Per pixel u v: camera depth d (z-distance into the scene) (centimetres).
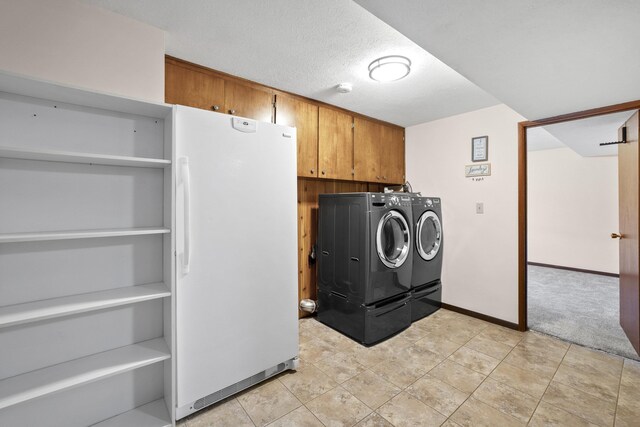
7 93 136
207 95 224
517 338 272
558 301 378
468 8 117
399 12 120
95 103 151
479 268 319
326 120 301
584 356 238
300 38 186
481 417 171
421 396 189
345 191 355
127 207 167
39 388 128
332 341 264
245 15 163
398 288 280
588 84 189
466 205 331
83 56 152
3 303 135
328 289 296
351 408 178
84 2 152
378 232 262
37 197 143
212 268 171
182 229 159
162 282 177
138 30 168
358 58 211
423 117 349
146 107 157
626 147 255
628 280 259
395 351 246
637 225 234
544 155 579
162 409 167
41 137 144
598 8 115
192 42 191
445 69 227
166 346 166
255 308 190
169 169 162
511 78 180
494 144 308
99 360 151
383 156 362
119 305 154
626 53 149
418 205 309
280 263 203
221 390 178
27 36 139
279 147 202
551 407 179
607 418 169
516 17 122
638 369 219
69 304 138
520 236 290
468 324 304
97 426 154
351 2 153
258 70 229
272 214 198
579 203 540
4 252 136
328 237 295
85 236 133
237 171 181
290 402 183
